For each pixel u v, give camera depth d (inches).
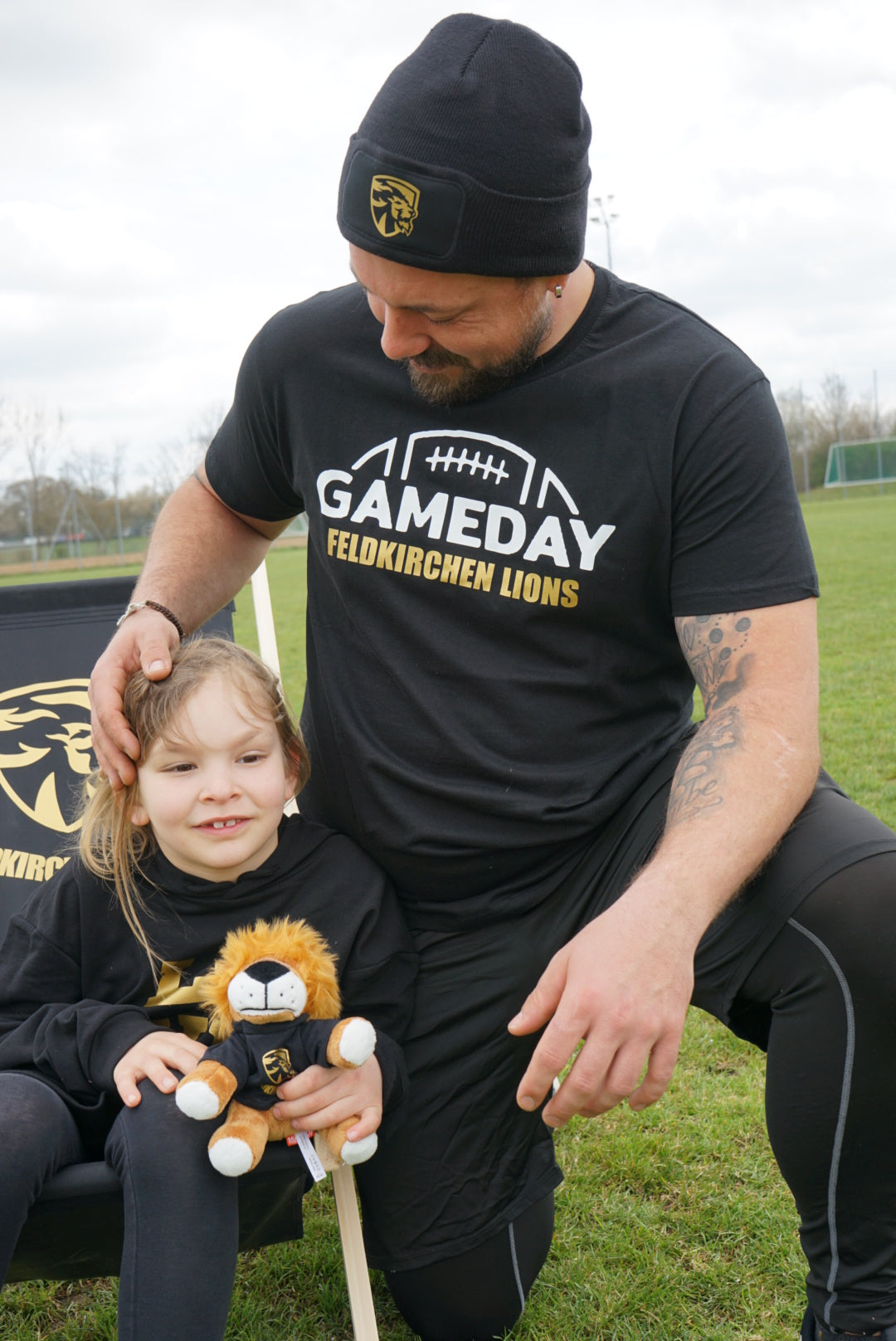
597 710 73.5
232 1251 60.5
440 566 72.7
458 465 72.4
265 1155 62.6
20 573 1400.1
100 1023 66.2
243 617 544.4
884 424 1907.0
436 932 77.1
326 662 78.6
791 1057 62.5
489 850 73.3
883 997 59.8
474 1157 76.4
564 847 74.6
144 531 1557.6
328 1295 83.4
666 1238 86.0
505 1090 76.8
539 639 72.1
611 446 69.8
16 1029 69.3
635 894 58.7
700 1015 124.5
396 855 75.5
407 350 67.1
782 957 62.6
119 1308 58.4
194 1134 61.2
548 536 70.7
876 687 279.0
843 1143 61.5
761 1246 84.3
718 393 69.0
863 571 561.6
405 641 74.6
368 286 64.7
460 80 60.5
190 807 69.5
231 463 85.6
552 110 62.0
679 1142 97.9
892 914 59.7
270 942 65.7
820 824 64.4
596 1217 89.3
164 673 71.9
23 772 104.6
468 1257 76.3
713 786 62.3
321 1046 62.6
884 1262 63.3
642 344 71.0
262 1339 79.2
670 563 71.1
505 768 72.2
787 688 65.3
